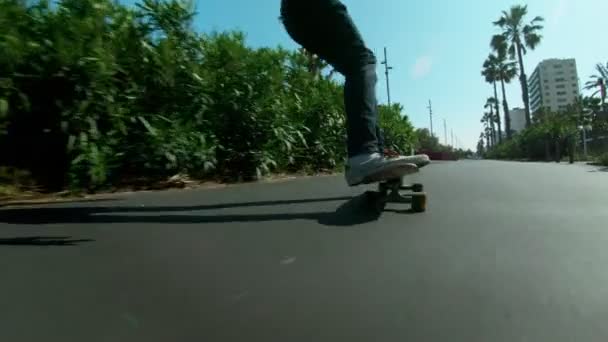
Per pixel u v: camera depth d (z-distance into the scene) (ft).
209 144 15.31
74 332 3.00
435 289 3.64
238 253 4.97
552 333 2.80
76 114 10.88
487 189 10.92
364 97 7.79
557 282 3.71
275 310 3.31
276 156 18.49
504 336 2.78
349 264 4.42
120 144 12.69
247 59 17.16
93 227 6.66
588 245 4.91
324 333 2.91
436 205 8.16
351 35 8.02
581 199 8.79
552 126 83.20
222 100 16.35
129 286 3.91
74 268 4.48
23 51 10.06
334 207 8.20
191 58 14.73
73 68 10.69
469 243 5.13
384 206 8.00
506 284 3.70
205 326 3.07
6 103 9.52
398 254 4.74
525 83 124.16
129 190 12.62
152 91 13.50
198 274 4.22
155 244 5.49
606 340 2.69
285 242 5.45
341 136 24.39
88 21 11.18
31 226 6.77
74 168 11.12
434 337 2.80
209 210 8.22
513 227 5.98
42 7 10.81
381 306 3.33
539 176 16.37
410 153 36.50
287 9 8.42
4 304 3.50
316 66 26.63
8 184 11.04
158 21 13.93
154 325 3.10
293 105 21.24
